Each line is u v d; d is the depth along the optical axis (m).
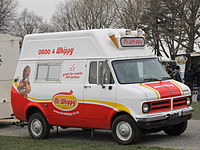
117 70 10.59
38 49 12.41
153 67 11.16
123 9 45.09
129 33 11.20
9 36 15.80
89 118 10.94
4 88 15.58
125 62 10.81
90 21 50.59
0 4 61.38
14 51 15.96
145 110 9.96
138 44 11.29
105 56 10.74
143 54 11.29
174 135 11.70
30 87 12.31
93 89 10.82
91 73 10.98
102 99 10.63
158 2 37.97
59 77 11.68
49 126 12.12
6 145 11.23
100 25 49.59
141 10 41.94
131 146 10.02
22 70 12.68
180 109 10.71
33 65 12.41
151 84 10.57
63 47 11.79
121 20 44.44
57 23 56.25
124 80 10.48
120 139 10.34
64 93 11.44
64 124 11.59
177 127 11.51
